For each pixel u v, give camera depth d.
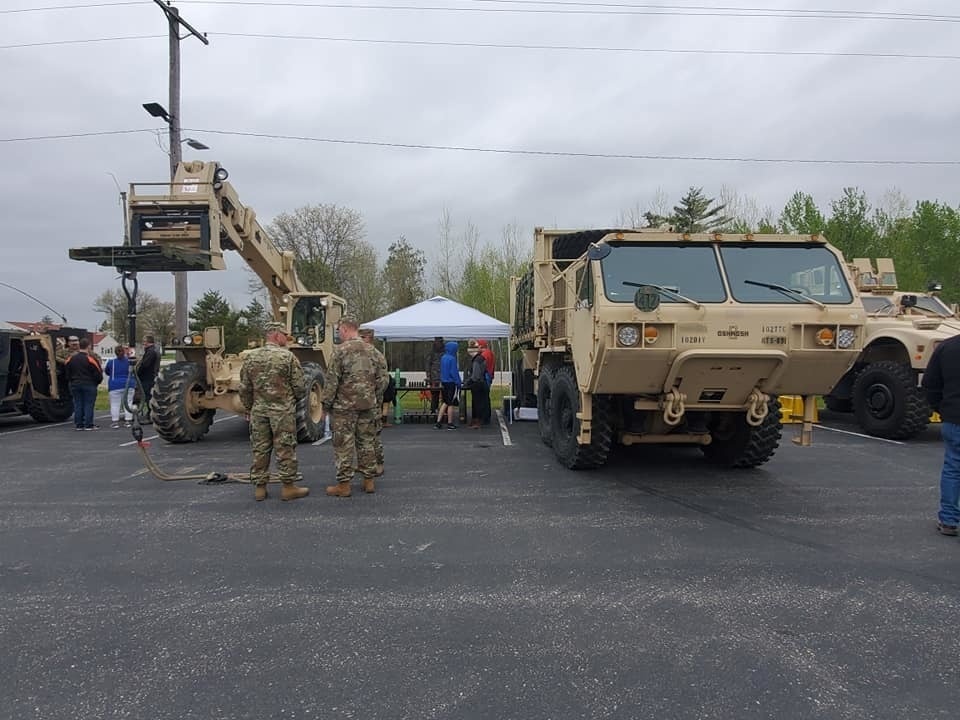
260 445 6.54
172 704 2.99
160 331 56.28
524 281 11.57
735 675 3.21
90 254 8.63
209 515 6.05
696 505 6.35
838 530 5.54
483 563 4.75
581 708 2.94
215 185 10.07
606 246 6.56
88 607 4.03
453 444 10.34
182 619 3.86
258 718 2.88
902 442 10.46
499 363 21.52
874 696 3.03
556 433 8.48
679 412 6.88
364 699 3.02
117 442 10.98
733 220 31.86
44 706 2.98
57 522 5.88
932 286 12.85
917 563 4.74
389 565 4.71
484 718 2.87
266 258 11.77
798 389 6.91
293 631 3.69
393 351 17.19
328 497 6.71
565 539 5.29
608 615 3.88
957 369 5.24
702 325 6.45
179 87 16.22
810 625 3.75
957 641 3.56
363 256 43.72
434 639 3.59
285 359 6.56
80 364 12.91
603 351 6.46
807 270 6.82
